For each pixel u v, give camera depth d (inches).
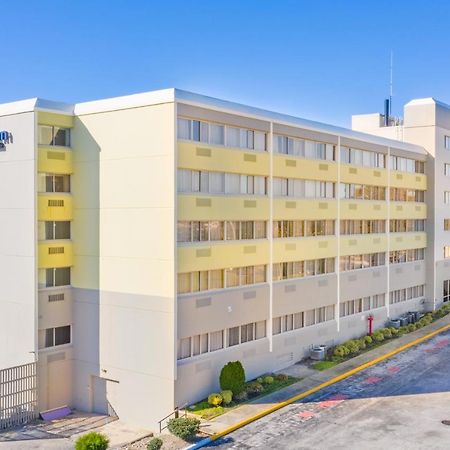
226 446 901.8
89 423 1067.9
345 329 1482.5
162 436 954.1
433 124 1856.5
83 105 1122.7
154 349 1043.9
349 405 1068.5
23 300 1112.2
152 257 1042.7
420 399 1098.1
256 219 1203.9
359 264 1557.6
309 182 1368.1
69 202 1141.7
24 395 1074.1
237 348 1160.8
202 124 1091.3
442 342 1530.5
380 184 1626.5
